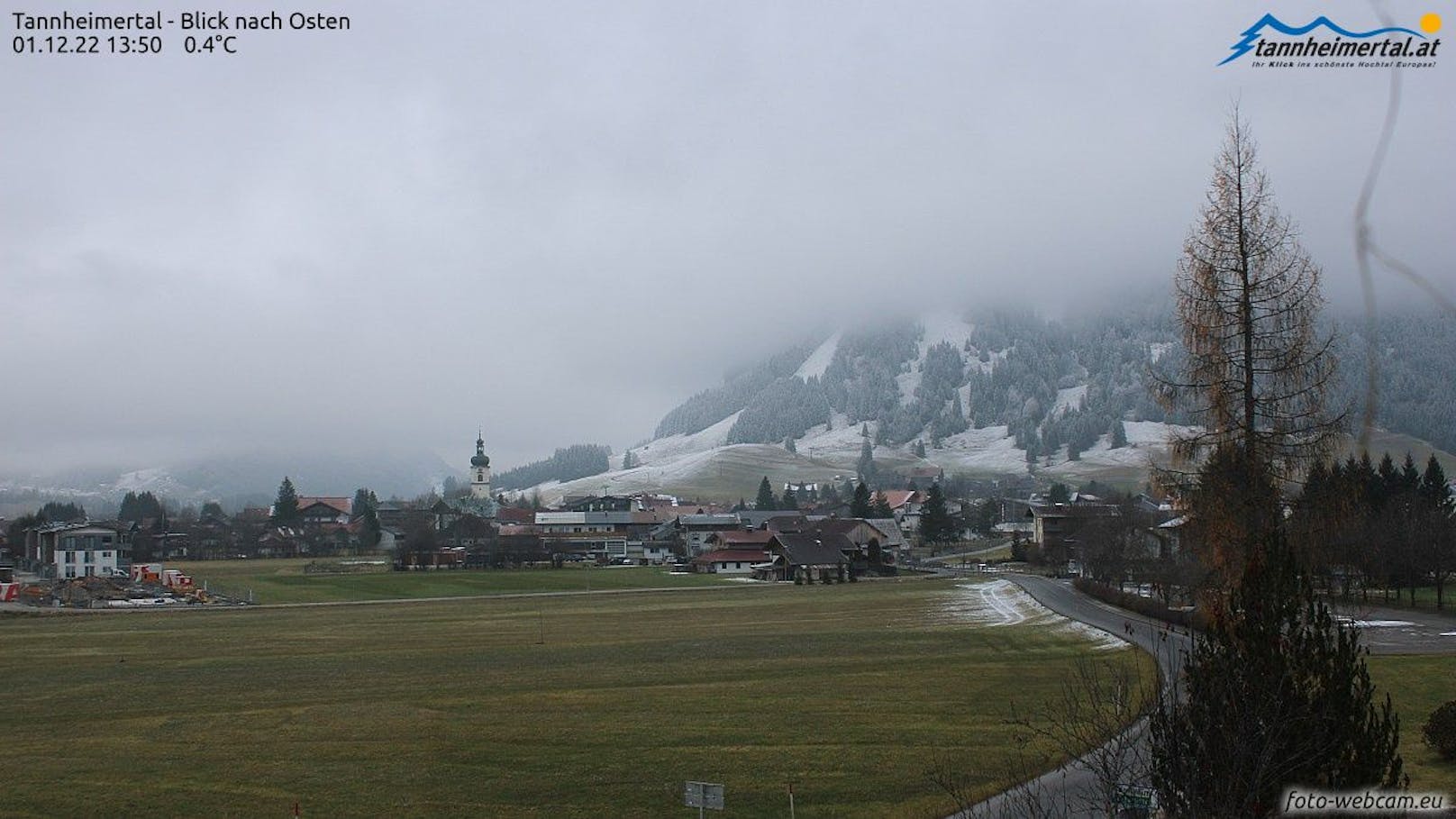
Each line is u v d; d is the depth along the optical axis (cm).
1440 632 6881
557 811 3519
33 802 3694
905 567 17238
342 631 8825
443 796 3697
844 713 4934
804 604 10994
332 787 3822
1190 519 3180
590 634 8344
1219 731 1848
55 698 5681
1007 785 3428
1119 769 2314
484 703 5375
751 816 3412
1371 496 10800
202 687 5978
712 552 18238
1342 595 7312
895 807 3416
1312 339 3053
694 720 4859
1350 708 1883
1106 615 8594
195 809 3584
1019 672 5931
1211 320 3119
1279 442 3050
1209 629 2150
